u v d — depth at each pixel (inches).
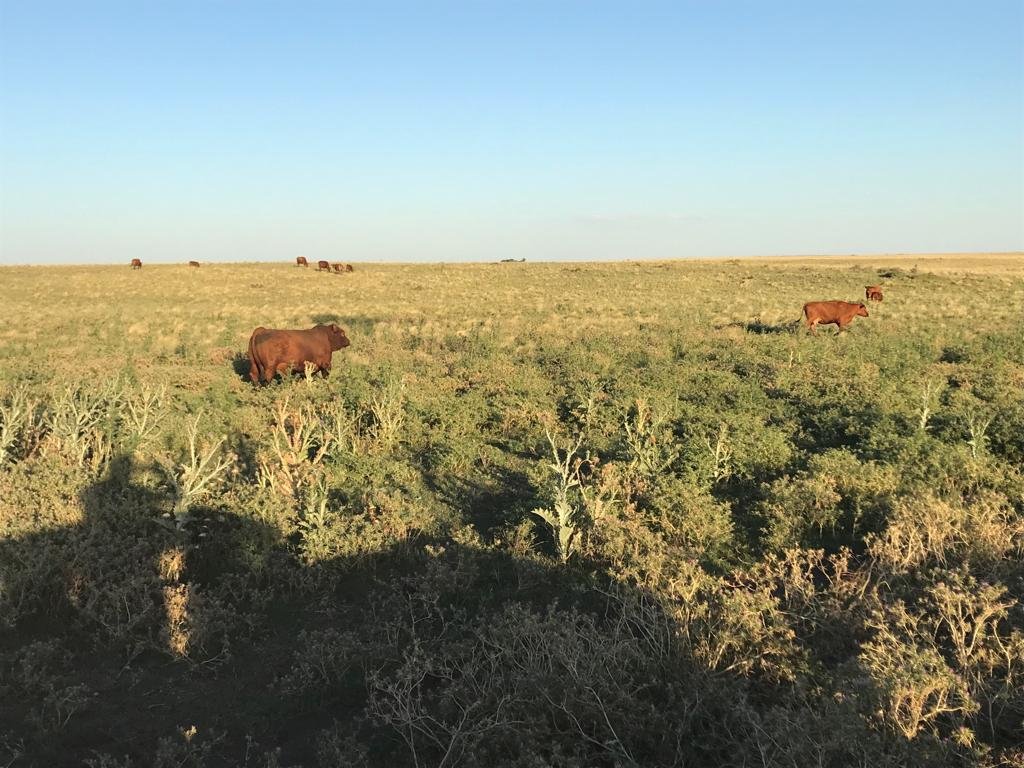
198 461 363.9
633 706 161.6
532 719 157.4
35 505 276.1
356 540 266.7
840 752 136.5
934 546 239.3
